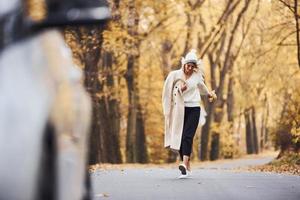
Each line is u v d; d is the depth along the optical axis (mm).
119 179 14195
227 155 49969
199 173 16203
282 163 25094
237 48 46781
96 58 30812
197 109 14477
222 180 14141
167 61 42125
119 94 34750
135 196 11156
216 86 46719
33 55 3840
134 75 35906
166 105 14508
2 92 3592
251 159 44781
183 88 14422
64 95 3951
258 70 44312
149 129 46531
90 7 3996
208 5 40875
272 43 33781
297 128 25375
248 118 61750
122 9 31078
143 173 16172
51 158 3670
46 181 3598
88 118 4465
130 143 38250
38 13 3973
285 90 34406
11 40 3908
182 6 35750
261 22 41500
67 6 3973
